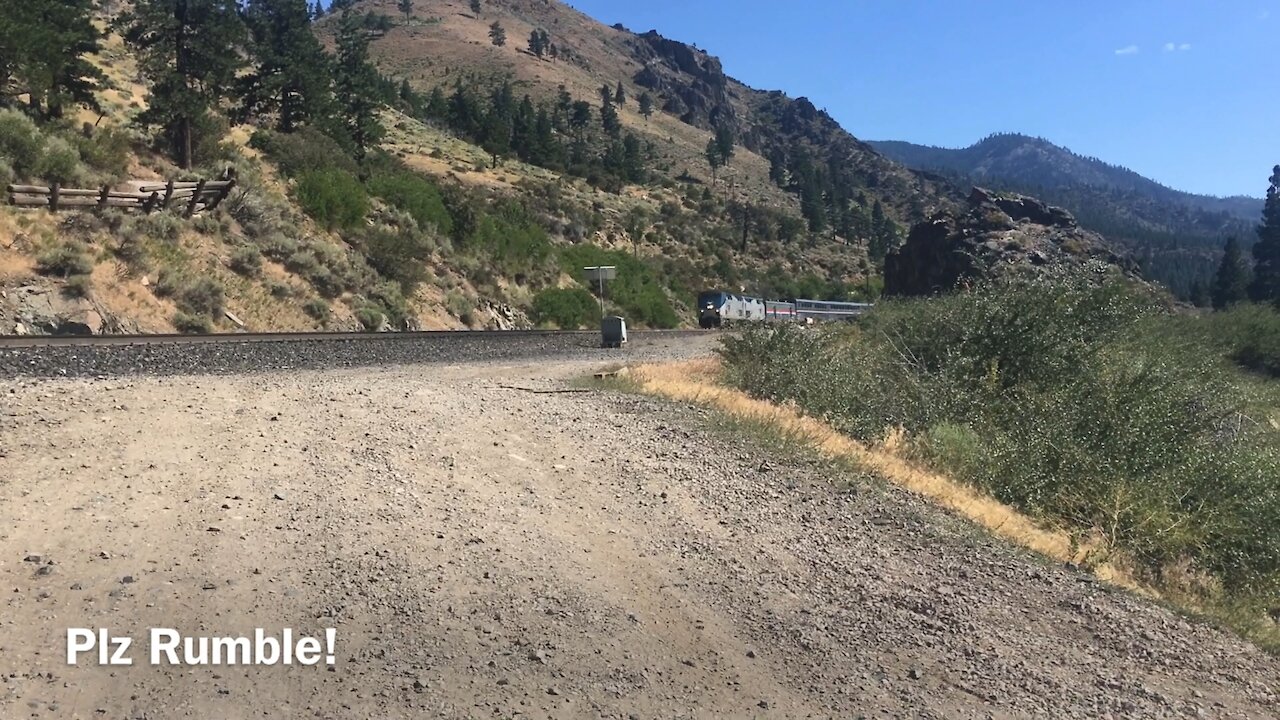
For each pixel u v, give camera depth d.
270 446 8.26
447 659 4.67
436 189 48.84
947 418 14.42
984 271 19.84
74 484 6.60
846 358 16.84
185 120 35.50
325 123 56.25
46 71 31.53
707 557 6.77
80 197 23.80
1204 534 10.82
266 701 4.12
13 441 7.51
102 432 8.13
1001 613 6.45
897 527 8.39
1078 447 12.40
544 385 15.41
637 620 5.45
